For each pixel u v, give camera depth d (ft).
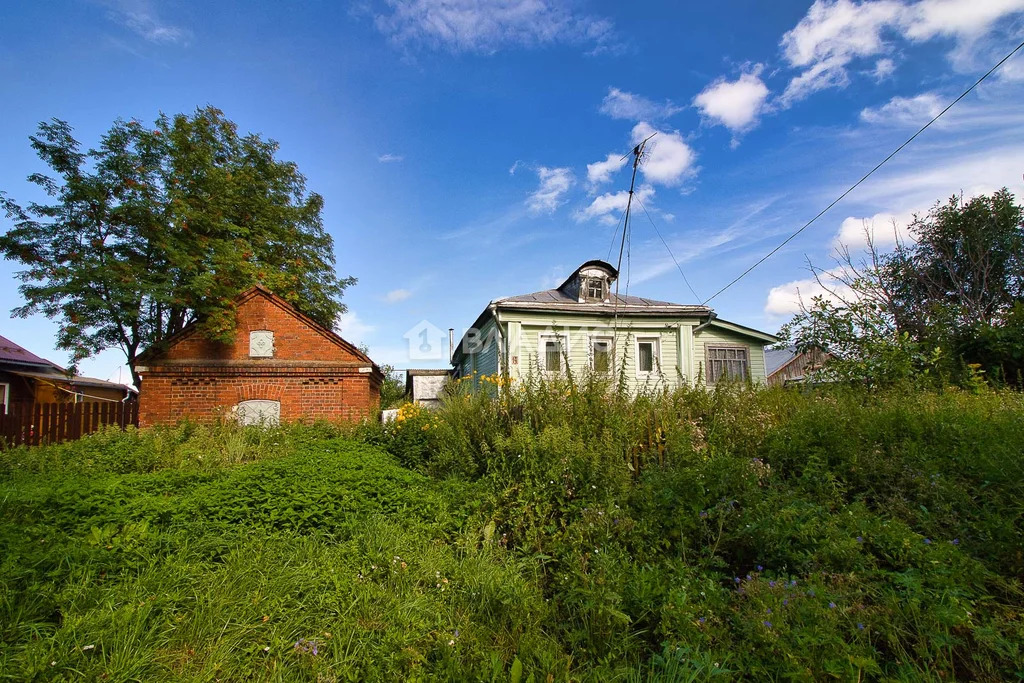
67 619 9.39
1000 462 13.00
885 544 10.89
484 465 18.39
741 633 9.03
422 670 8.92
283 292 60.75
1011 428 14.83
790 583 9.89
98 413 36.06
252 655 9.41
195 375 39.06
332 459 19.54
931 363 29.91
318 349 41.81
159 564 11.98
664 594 10.14
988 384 28.17
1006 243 49.42
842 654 7.95
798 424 17.66
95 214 40.75
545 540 14.11
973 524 11.45
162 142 48.55
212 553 12.80
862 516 12.11
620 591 10.44
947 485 12.89
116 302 39.17
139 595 10.44
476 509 15.53
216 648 9.34
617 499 14.32
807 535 11.44
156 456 25.44
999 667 8.32
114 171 41.78
